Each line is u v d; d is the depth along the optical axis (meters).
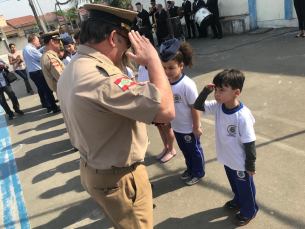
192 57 2.15
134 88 1.09
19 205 2.79
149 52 1.19
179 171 2.76
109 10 1.16
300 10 6.18
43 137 4.37
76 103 1.10
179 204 2.32
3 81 5.31
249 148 1.63
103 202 1.36
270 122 3.19
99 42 1.18
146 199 1.43
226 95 1.59
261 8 8.18
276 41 6.59
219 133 1.80
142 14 9.41
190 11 9.39
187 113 2.19
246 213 1.93
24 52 4.80
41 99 5.45
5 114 6.05
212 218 2.10
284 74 4.45
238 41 7.63
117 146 1.23
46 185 3.04
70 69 1.20
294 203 2.05
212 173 2.59
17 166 3.63
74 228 2.32
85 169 1.38
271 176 2.36
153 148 3.32
